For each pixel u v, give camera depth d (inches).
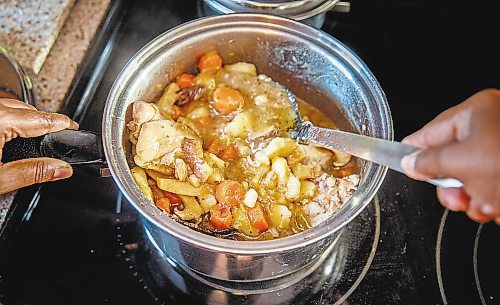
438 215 40.1
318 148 38.6
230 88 40.2
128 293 37.0
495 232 39.4
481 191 21.0
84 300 36.4
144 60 37.0
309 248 32.8
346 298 37.2
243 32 38.7
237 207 36.2
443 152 21.7
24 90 39.7
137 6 46.2
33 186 38.7
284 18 38.0
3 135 33.9
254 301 37.2
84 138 35.6
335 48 37.8
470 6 47.3
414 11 47.6
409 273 38.1
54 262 37.4
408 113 44.1
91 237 38.6
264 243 30.3
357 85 37.1
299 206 37.2
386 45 46.8
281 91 40.9
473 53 46.4
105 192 40.1
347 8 43.9
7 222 37.4
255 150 38.8
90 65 43.4
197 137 38.6
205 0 41.7
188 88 39.9
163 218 31.0
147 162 36.1
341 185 36.8
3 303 35.6
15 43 41.9
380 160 27.7
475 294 37.4
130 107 36.9
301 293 37.4
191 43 38.4
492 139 21.1
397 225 39.7
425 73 45.8
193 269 37.0
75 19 44.2
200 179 36.2
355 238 39.2
